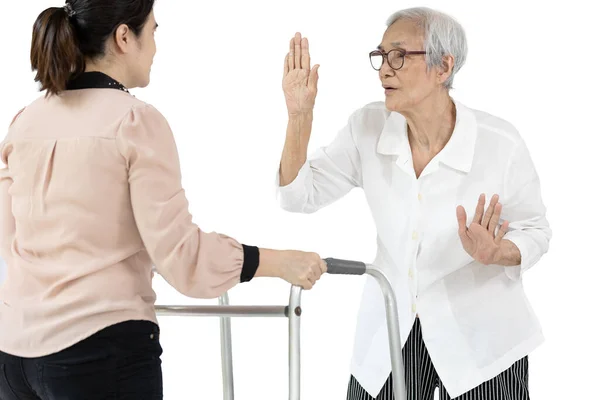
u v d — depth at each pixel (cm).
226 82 441
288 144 244
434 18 233
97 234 174
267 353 435
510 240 237
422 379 248
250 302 446
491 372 241
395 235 246
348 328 438
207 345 420
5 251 184
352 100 425
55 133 177
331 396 428
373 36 416
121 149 173
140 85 191
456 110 245
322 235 438
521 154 241
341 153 258
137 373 176
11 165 182
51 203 175
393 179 247
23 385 178
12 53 383
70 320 172
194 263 176
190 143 450
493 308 244
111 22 180
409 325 243
